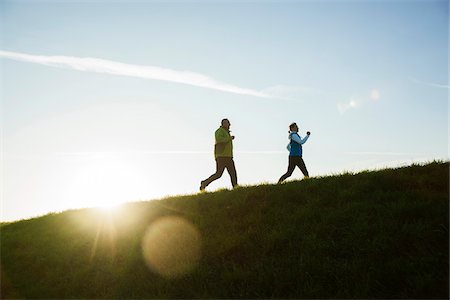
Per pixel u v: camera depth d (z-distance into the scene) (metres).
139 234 10.27
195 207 11.04
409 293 5.70
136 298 7.48
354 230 7.48
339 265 6.71
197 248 8.66
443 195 8.13
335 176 11.05
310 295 6.21
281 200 9.83
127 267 8.81
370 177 9.91
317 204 9.17
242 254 8.05
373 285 6.09
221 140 13.70
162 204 12.33
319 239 7.59
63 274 9.41
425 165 10.46
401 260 6.38
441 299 5.43
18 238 12.31
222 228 9.27
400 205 7.90
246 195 10.65
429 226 6.95
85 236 11.20
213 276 7.48
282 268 7.02
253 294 6.68
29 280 9.42
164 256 8.77
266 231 8.49
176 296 7.20
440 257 6.22
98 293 8.28
